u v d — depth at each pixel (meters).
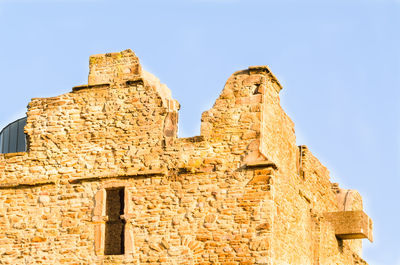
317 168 33.00
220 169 26.77
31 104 29.31
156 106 28.12
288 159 29.11
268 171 26.31
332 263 31.12
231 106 27.30
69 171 28.28
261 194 26.16
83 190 27.94
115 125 28.30
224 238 26.11
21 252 27.91
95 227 27.48
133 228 27.00
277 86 28.52
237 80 27.53
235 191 26.42
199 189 26.77
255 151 26.62
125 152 27.95
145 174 27.30
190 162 27.12
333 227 31.67
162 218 26.84
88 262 27.20
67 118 28.81
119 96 28.55
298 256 28.70
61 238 27.69
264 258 25.56
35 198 28.28
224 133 27.09
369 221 33.56
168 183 27.11
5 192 28.58
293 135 30.16
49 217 27.98
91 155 28.23
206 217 26.44
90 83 28.92
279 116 28.50
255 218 26.00
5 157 29.00
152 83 29.22
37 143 28.84
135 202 27.20
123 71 28.81
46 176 28.47
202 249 26.22
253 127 26.88
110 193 29.09
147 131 27.94
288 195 28.23
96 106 28.67
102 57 29.14
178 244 26.48
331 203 34.72
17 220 28.20
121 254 27.77
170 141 27.56
